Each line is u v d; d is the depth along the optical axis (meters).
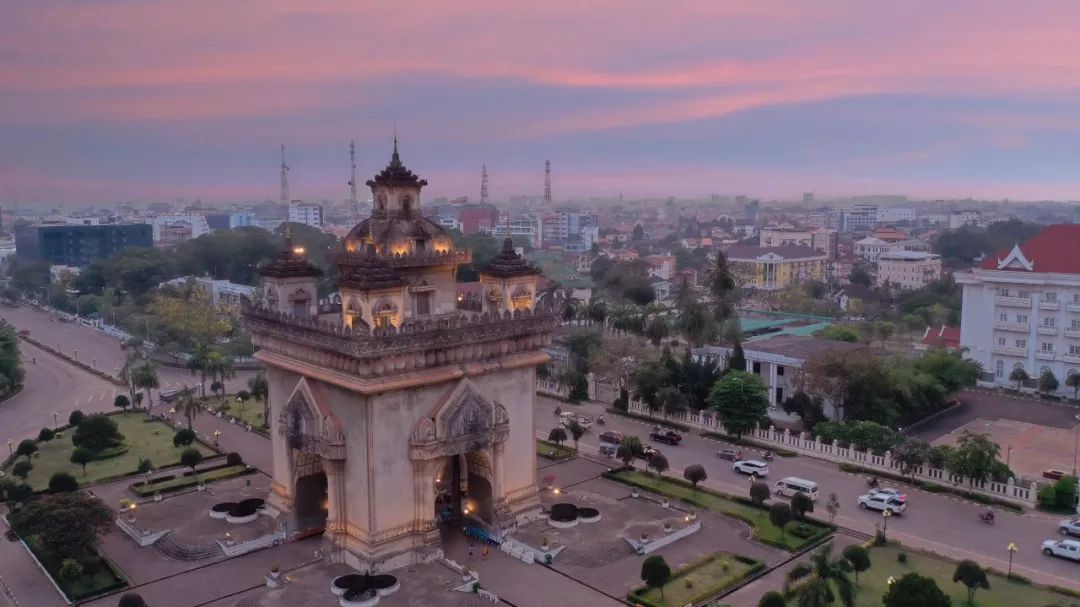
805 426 101.44
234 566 61.03
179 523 67.38
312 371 61.81
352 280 58.25
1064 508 73.50
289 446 65.56
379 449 58.53
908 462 80.62
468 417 62.16
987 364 127.12
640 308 154.25
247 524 67.12
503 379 66.50
